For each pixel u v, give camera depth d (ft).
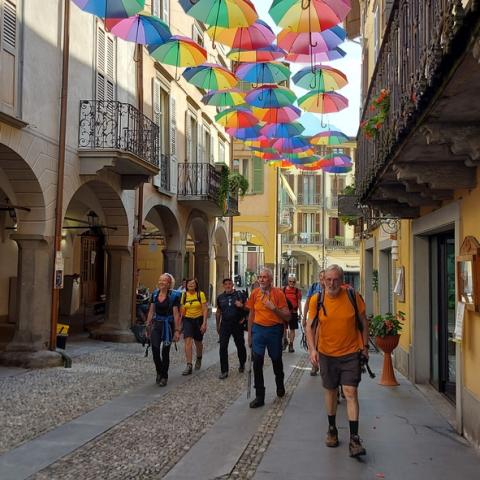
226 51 86.89
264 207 118.11
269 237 117.50
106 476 16.99
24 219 35.99
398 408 26.18
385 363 32.17
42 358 35.04
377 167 26.58
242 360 35.94
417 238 32.58
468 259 20.33
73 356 40.04
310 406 26.32
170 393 29.14
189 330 35.40
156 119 56.49
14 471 17.29
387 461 18.38
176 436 21.29
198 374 35.09
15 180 35.27
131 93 50.34
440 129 16.48
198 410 25.43
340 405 26.66
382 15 45.24
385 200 31.73
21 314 35.94
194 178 65.16
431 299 32.12
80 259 72.28
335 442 19.92
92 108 41.27
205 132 77.97
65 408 25.45
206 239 78.13
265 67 40.14
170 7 60.49
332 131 52.19
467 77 13.23
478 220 20.18
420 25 17.13
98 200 47.47
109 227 48.37
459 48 12.37
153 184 55.93
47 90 36.37
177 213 63.87
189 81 41.22
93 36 42.86
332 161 58.85
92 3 28.09
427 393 29.58
